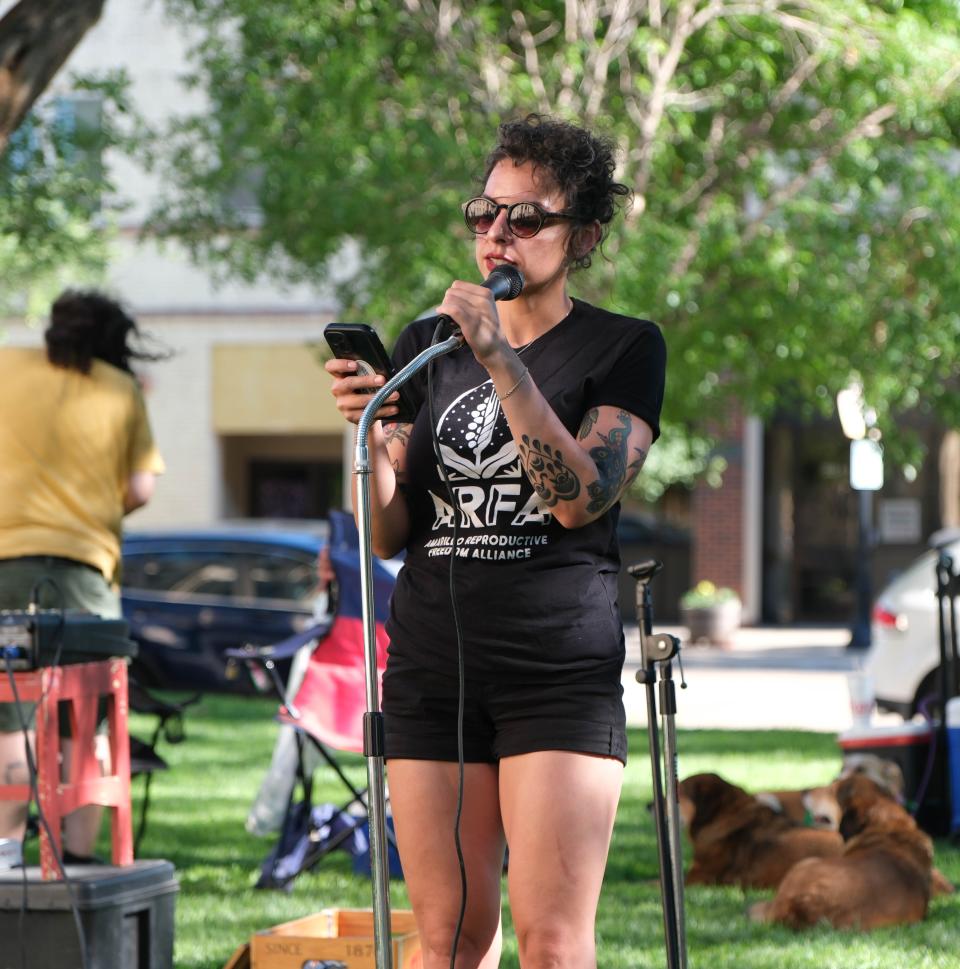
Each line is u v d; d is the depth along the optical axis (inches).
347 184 774.5
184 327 1289.4
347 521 348.8
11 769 263.0
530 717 162.1
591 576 166.7
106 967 228.1
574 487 159.9
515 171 170.6
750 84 816.3
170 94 1226.0
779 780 490.0
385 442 174.2
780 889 313.4
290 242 836.6
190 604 754.8
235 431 1290.6
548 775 160.7
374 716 158.4
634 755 560.1
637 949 287.3
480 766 167.0
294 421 1280.8
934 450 1310.3
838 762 537.6
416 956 231.9
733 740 607.5
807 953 282.7
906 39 757.3
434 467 170.9
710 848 353.1
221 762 545.3
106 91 847.1
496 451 166.6
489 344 155.9
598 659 164.7
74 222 917.8
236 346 1286.9
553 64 778.8
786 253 788.0
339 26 800.9
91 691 245.0
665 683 192.9
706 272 821.2
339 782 489.1
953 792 405.7
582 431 167.2
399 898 331.3
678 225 811.4
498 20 833.5
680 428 999.6
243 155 841.5
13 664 235.3
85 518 290.2
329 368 167.2
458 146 756.6
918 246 814.5
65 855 275.4
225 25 1057.5
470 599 165.0
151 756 349.7
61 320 297.3
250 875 355.6
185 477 1293.1
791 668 1018.7
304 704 341.4
